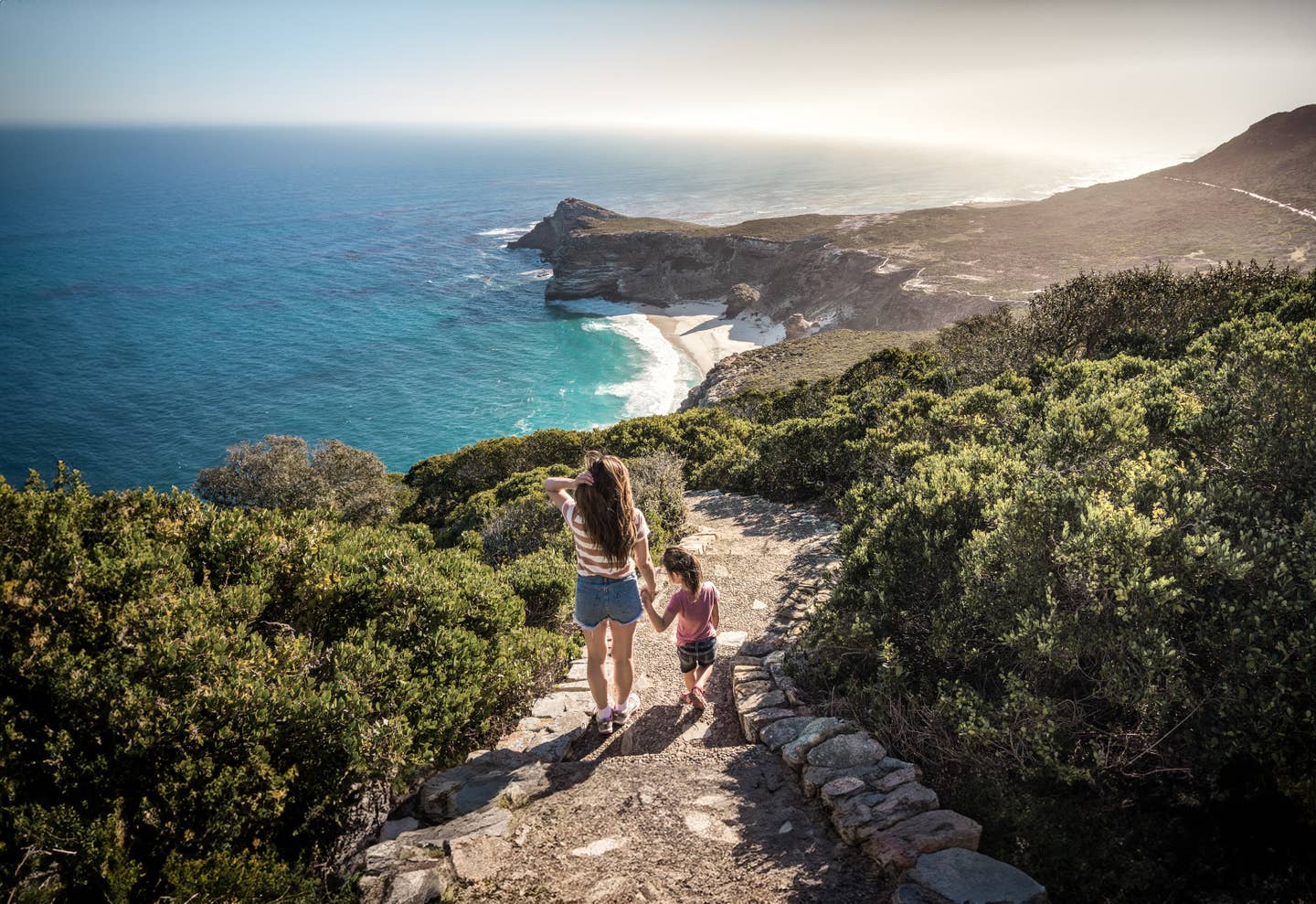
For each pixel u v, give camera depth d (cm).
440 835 378
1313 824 296
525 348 10150
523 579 796
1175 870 302
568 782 446
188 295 13838
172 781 332
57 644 365
